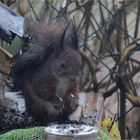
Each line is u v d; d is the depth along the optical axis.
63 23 7.50
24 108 7.42
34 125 6.92
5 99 7.86
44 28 7.15
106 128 6.82
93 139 3.86
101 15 10.80
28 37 6.22
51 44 6.89
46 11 9.66
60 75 6.93
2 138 4.78
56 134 3.79
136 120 12.12
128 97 9.16
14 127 6.73
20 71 6.84
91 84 11.00
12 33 5.59
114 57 10.52
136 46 9.27
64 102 7.01
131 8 11.09
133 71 9.99
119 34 10.05
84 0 10.41
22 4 10.20
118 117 9.52
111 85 10.93
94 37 11.84
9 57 5.73
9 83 9.31
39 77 6.91
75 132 3.84
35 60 6.75
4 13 6.23
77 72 7.07
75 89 7.07
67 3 10.27
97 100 8.72
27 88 7.01
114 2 11.10
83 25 10.91
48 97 6.96
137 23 10.67
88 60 9.80
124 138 10.10
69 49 7.07
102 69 12.01
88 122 6.94
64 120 7.09
